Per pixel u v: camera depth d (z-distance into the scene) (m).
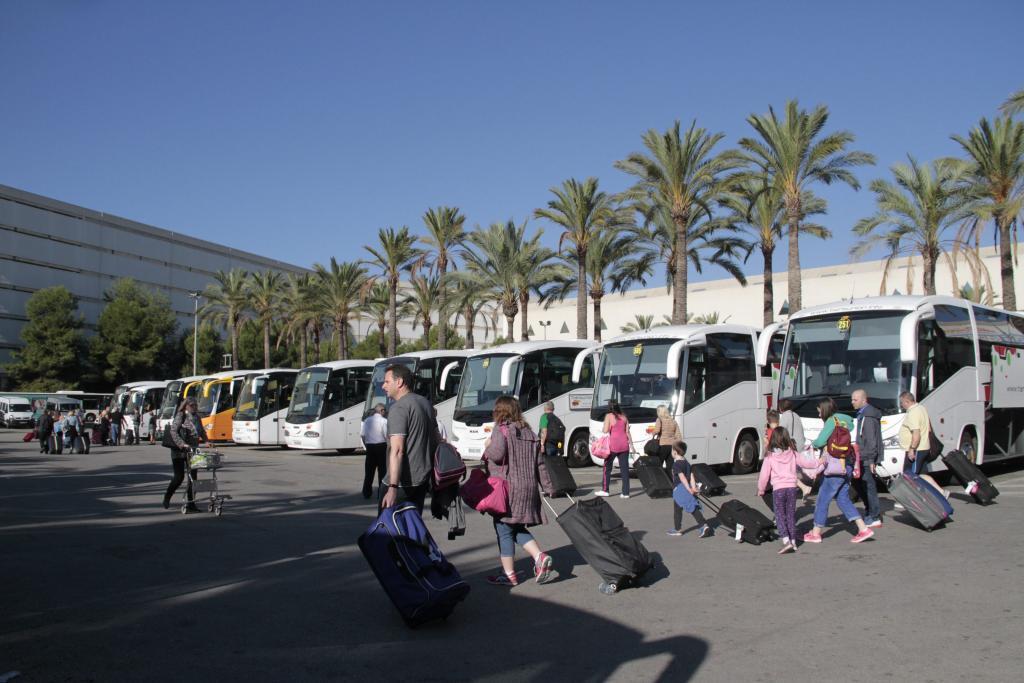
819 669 5.37
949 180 28.16
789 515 9.38
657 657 5.70
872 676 5.21
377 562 6.52
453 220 39.28
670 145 27.52
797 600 7.18
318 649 5.98
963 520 11.32
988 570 8.14
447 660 5.71
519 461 7.87
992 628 6.20
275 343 74.44
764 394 19.53
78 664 5.69
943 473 16.16
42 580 8.26
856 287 74.25
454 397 26.17
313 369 28.70
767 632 6.24
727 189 27.47
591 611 6.93
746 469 18.92
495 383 21.70
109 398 60.81
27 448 32.88
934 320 14.90
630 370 18.56
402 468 7.23
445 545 10.10
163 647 6.06
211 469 12.94
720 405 18.36
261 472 21.03
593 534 7.57
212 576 8.41
